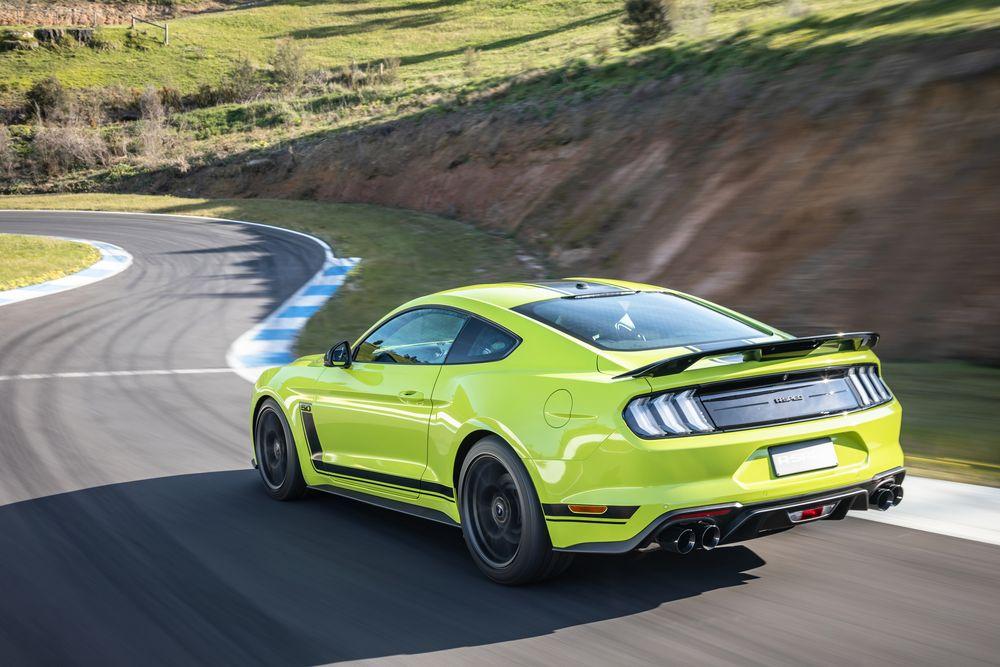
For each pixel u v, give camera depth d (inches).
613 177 914.1
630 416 148.1
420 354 191.9
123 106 2554.1
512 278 776.9
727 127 768.9
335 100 2285.9
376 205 1512.1
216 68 2869.1
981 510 197.9
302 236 1207.6
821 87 675.4
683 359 145.9
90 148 2249.0
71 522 212.4
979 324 396.2
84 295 804.6
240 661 138.9
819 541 183.2
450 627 149.5
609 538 150.3
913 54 612.4
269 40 3198.8
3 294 821.9
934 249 454.0
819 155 605.9
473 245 993.5
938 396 319.6
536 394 161.2
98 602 163.2
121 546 194.4
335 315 639.8
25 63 2940.5
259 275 892.6
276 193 1787.6
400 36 3043.8
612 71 1275.8
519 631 147.0
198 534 202.1
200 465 266.2
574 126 1162.6
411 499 191.6
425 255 941.2
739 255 586.6
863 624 144.0
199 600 163.3
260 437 239.5
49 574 178.1
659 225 737.6
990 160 477.4
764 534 158.7
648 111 986.7
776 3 1681.8
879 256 479.8
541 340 168.9
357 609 158.1
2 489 243.3
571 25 2760.8
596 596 160.2
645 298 189.0
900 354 405.1
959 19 639.1
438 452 179.6
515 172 1208.8
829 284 490.3
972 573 163.5
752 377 152.3
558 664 134.7
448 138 1470.2
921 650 134.5
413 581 170.9
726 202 664.4
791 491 152.7
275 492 231.6
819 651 135.3
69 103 2502.5
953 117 527.5
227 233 1311.5
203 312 677.9
